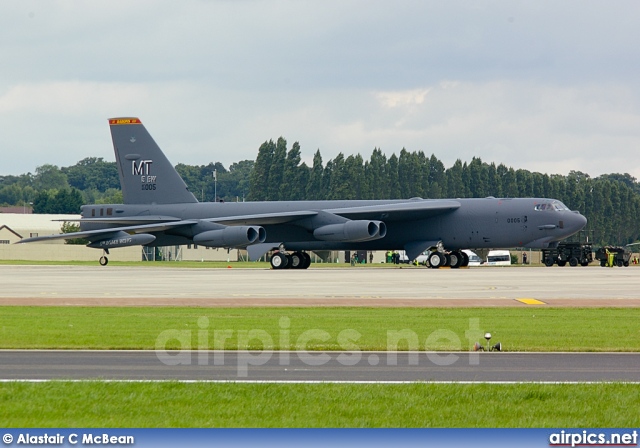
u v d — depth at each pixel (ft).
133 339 258.78
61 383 188.14
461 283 501.15
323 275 599.16
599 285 483.10
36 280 547.90
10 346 245.04
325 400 173.27
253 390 182.29
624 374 207.00
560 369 213.66
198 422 156.46
